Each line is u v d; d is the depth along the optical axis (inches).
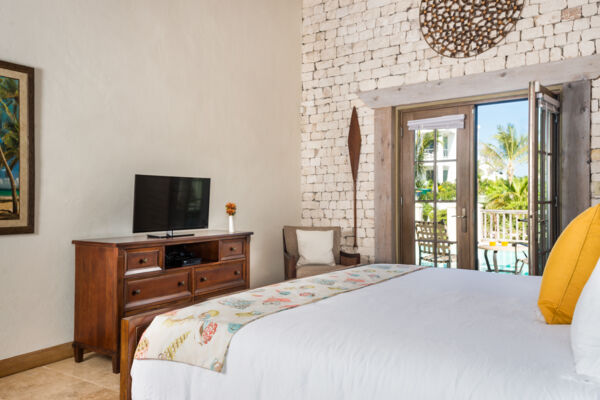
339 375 49.5
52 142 115.8
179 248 148.7
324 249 175.6
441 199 182.7
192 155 156.3
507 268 271.0
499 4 162.1
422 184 187.2
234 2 175.5
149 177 128.4
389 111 188.1
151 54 142.3
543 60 154.3
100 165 127.3
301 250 176.6
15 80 107.3
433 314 64.6
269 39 193.3
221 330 60.0
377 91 188.5
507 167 339.0
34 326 112.2
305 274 161.5
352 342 52.9
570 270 58.1
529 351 48.2
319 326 58.7
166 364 62.9
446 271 108.9
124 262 110.2
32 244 111.9
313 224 209.2
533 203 136.4
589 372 41.8
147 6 141.3
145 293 115.8
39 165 113.0
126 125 134.4
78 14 121.9
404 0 183.2
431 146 185.0
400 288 85.7
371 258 192.4
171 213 135.6
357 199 196.2
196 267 131.6
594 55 144.6
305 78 212.4
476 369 44.6
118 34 132.3
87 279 115.3
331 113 204.1
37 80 112.6
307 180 211.2
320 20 207.9
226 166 170.9
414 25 180.5
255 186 185.5
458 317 62.8
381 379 47.3
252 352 55.9
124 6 134.1
